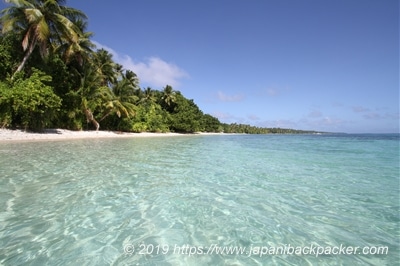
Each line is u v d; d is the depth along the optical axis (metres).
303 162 11.16
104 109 30.83
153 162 9.85
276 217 4.21
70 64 25.77
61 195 5.01
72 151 12.18
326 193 5.78
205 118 74.75
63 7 21.69
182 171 8.08
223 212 4.37
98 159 9.96
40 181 6.02
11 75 19.75
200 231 3.59
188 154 13.47
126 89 35.31
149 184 6.17
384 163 11.02
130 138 28.00
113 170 7.78
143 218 4.00
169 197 5.14
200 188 5.95
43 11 19.95
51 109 20.44
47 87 19.44
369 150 18.33
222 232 3.58
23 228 3.50
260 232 3.62
